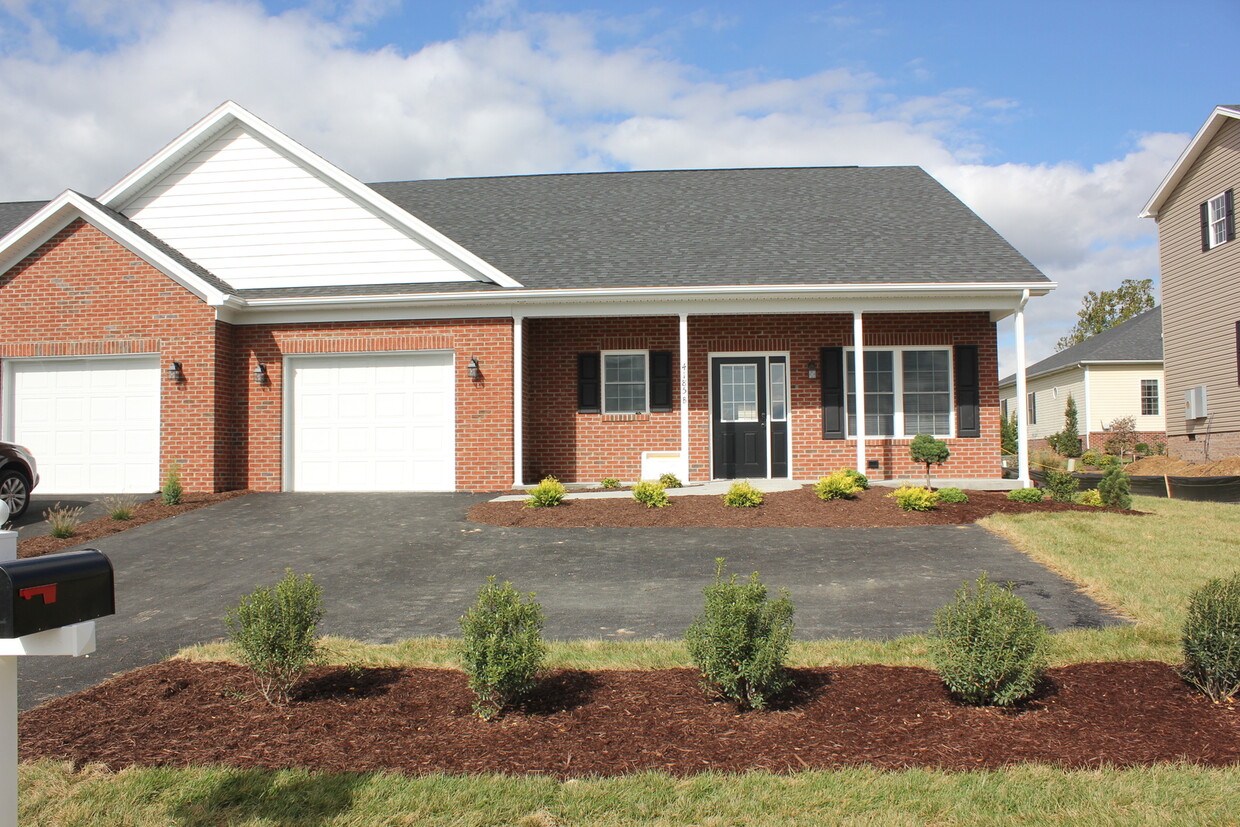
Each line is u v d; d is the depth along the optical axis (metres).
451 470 14.34
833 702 5.32
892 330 15.47
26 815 4.04
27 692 5.80
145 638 7.06
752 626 5.30
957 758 4.54
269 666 5.37
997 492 13.75
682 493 12.85
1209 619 5.36
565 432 15.55
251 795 4.21
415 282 14.59
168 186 15.03
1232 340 21.27
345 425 14.56
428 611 7.68
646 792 4.20
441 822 3.96
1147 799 4.06
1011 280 13.95
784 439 15.50
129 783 4.32
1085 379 32.12
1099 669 5.83
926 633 6.70
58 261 14.26
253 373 14.52
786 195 18.31
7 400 14.44
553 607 7.70
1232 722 4.96
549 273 14.78
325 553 9.98
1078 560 8.86
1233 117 20.81
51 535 10.88
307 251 14.80
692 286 13.95
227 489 14.30
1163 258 24.28
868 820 3.92
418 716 5.20
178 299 14.01
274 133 14.73
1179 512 12.22
